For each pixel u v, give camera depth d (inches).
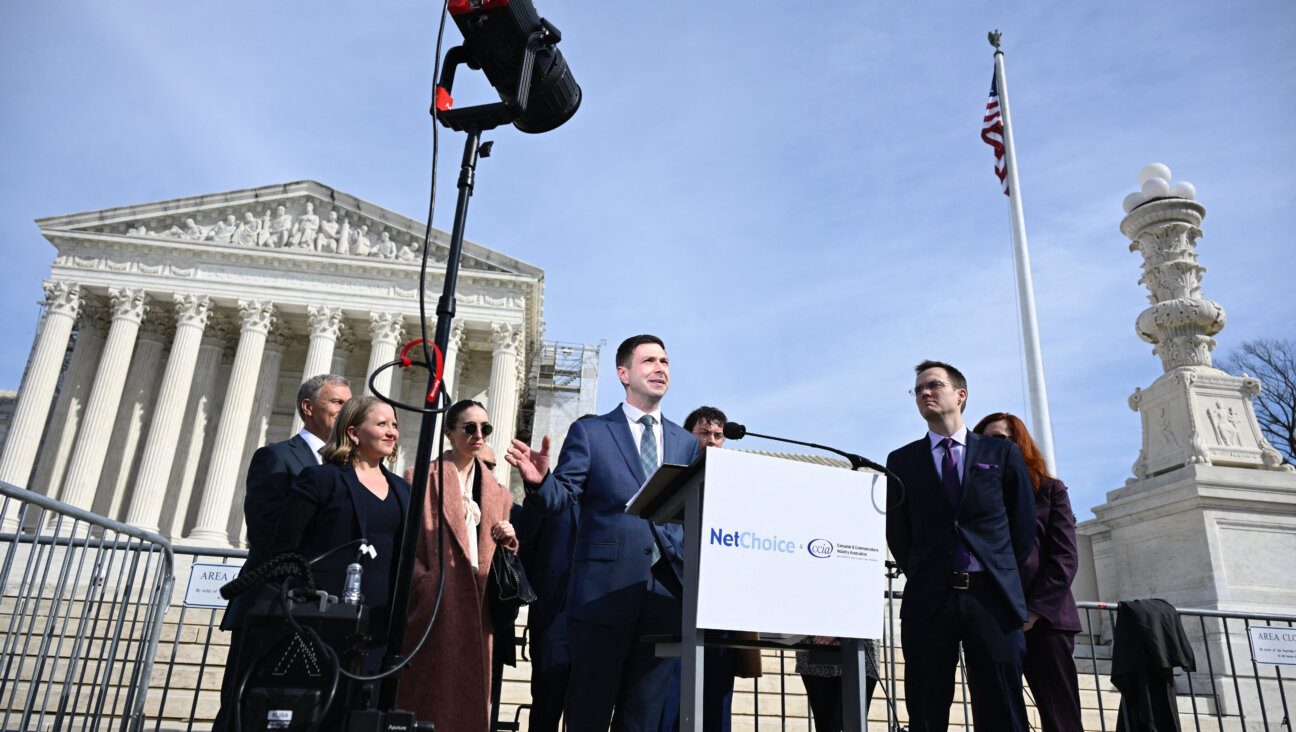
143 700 223.5
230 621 174.4
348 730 120.3
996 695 162.4
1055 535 201.2
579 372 1916.8
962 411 192.5
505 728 241.0
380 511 173.5
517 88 149.3
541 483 163.0
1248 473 381.1
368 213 1544.0
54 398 1537.9
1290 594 358.0
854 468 151.6
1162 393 428.5
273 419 1574.8
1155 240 464.4
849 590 136.6
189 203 1504.7
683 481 138.3
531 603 213.5
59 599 194.9
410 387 1502.2
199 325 1432.1
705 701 184.5
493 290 1509.6
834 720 226.7
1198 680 344.5
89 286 1437.0
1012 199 570.6
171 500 1455.5
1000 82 606.5
